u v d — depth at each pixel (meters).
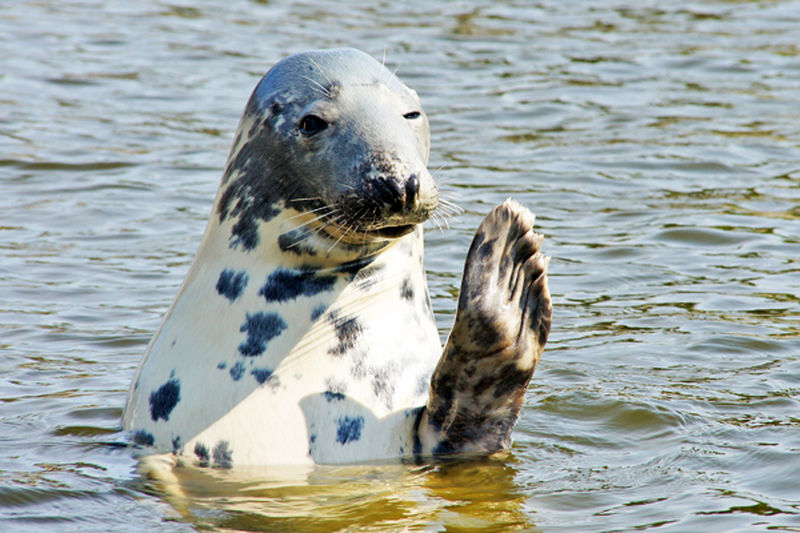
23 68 70.44
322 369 22.38
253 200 22.73
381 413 22.48
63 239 41.12
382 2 96.44
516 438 24.42
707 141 55.84
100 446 23.23
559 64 73.88
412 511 20.23
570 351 30.56
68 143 54.69
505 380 22.20
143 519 19.94
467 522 19.77
